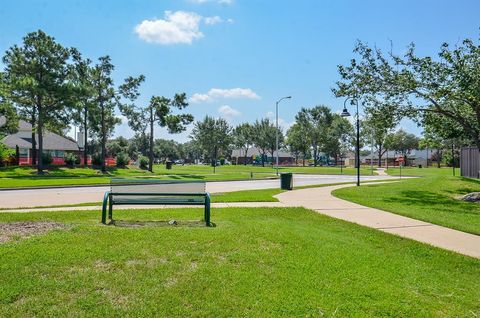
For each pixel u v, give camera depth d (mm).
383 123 19781
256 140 90688
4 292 4754
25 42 37125
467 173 27969
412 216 11352
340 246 7305
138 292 4898
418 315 4496
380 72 18766
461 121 18531
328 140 91062
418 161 101375
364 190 20078
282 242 7363
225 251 6680
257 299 4758
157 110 46531
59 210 11617
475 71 16703
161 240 7227
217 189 22188
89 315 4301
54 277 5289
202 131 90125
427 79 17938
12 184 23797
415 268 6215
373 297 4902
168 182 10102
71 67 39875
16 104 39219
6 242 6902
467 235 8930
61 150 63094
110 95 44250
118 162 53000
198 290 4980
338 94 19734
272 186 25281
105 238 7281
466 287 5531
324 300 4758
